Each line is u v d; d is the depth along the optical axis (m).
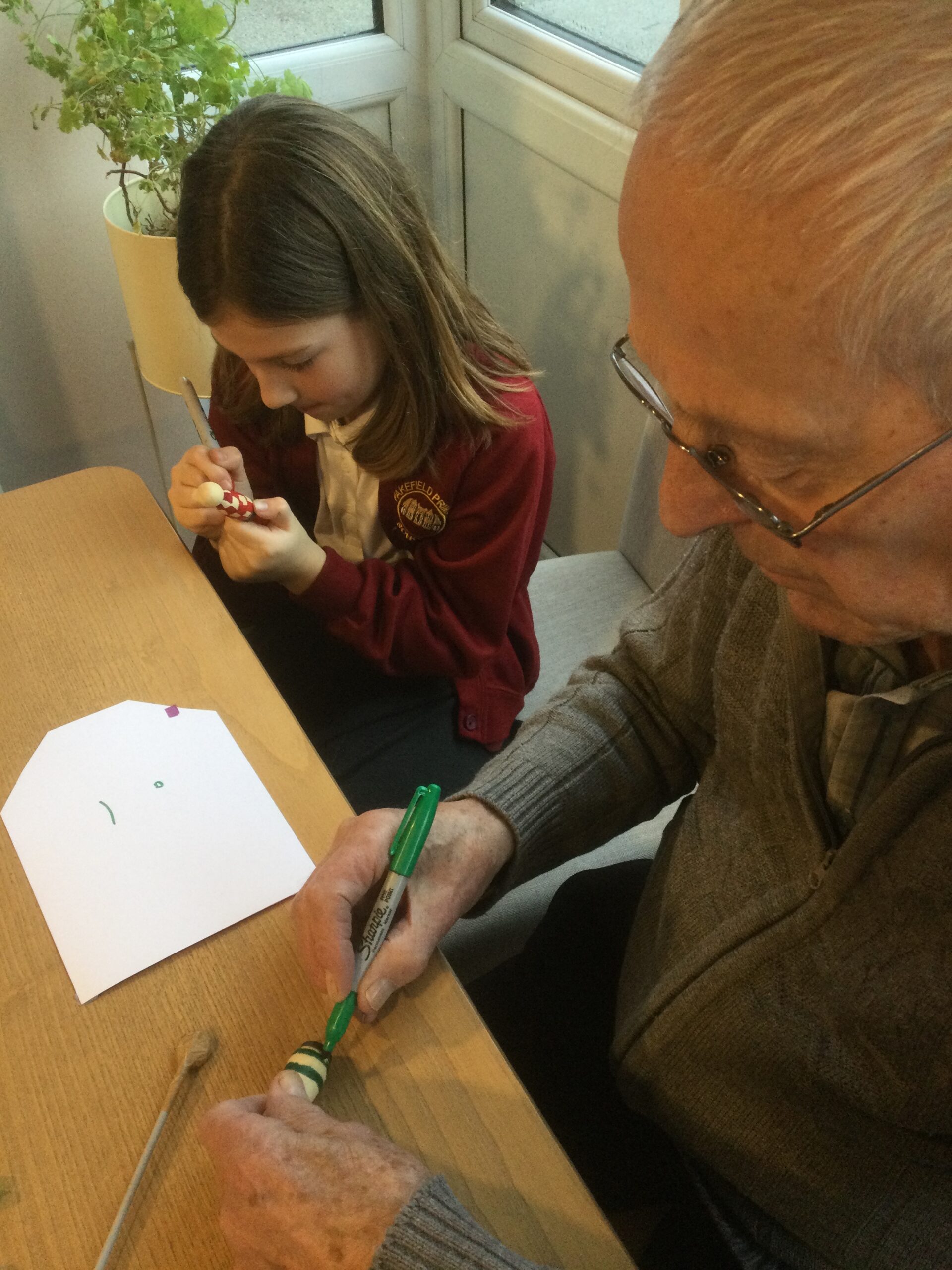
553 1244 0.48
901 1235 0.59
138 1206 0.49
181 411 1.93
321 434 1.15
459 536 1.11
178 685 0.76
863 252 0.30
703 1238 0.69
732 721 0.68
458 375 1.04
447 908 0.63
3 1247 0.48
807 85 0.29
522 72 1.53
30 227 1.61
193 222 0.93
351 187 0.94
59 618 0.82
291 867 0.63
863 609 0.42
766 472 0.39
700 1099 0.65
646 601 0.85
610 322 1.54
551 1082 0.78
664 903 0.73
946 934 0.52
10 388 1.76
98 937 0.60
